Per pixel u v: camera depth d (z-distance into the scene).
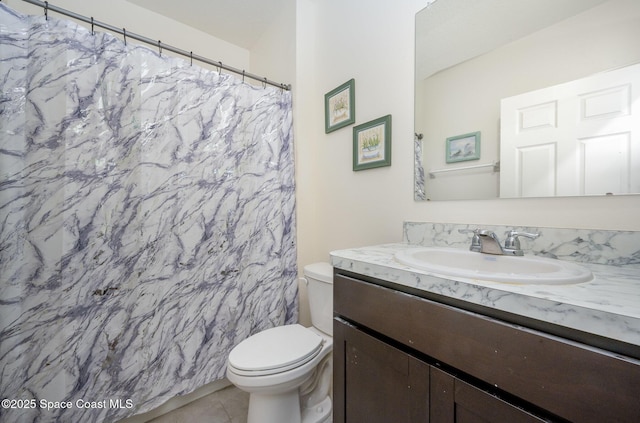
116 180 1.22
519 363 0.52
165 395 1.31
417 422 0.70
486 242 0.93
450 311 0.63
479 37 1.05
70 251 1.12
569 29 0.84
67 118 1.11
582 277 0.60
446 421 0.64
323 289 1.39
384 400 0.78
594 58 0.80
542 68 0.90
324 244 1.78
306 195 1.83
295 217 1.79
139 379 1.25
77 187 1.13
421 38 1.23
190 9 1.88
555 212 0.88
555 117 0.87
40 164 1.07
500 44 0.99
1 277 1.01
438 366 0.66
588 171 0.81
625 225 0.76
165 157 1.33
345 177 1.62
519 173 0.95
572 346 0.46
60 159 1.10
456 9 1.12
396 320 0.75
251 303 1.59
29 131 1.06
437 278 0.66
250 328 1.58
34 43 1.07
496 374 0.55
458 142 1.11
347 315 0.91
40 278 1.07
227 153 1.51
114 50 1.21
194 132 1.41
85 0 1.68
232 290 1.52
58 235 1.10
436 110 1.18
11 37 1.03
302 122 1.80
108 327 1.19
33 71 1.06
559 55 0.86
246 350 1.17
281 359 1.10
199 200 1.43
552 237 0.86
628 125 0.75
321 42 1.78
